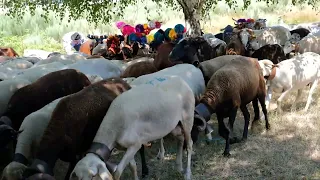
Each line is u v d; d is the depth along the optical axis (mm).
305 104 8203
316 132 6883
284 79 7379
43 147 4871
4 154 5547
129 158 4871
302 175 5629
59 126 4957
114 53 11000
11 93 6531
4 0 12195
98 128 5098
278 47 9234
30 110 6137
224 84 6059
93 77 7125
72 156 5129
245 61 6672
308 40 10172
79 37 14633
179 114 5289
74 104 5082
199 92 6793
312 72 7625
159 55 8133
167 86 5281
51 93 6277
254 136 6922
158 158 6352
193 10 10211
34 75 7164
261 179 5621
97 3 10172
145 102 4941
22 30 19297
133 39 11016
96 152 4613
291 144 6527
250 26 13656
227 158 6227
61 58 9250
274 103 8328
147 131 4973
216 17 20484
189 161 5598
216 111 6133
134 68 7703
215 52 9914
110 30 18812
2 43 17109
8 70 8250
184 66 6918
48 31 18734
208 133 6230
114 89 5484
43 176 4242
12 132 5234
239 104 6270
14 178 4559
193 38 7988
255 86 6633
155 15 21031
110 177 4395
